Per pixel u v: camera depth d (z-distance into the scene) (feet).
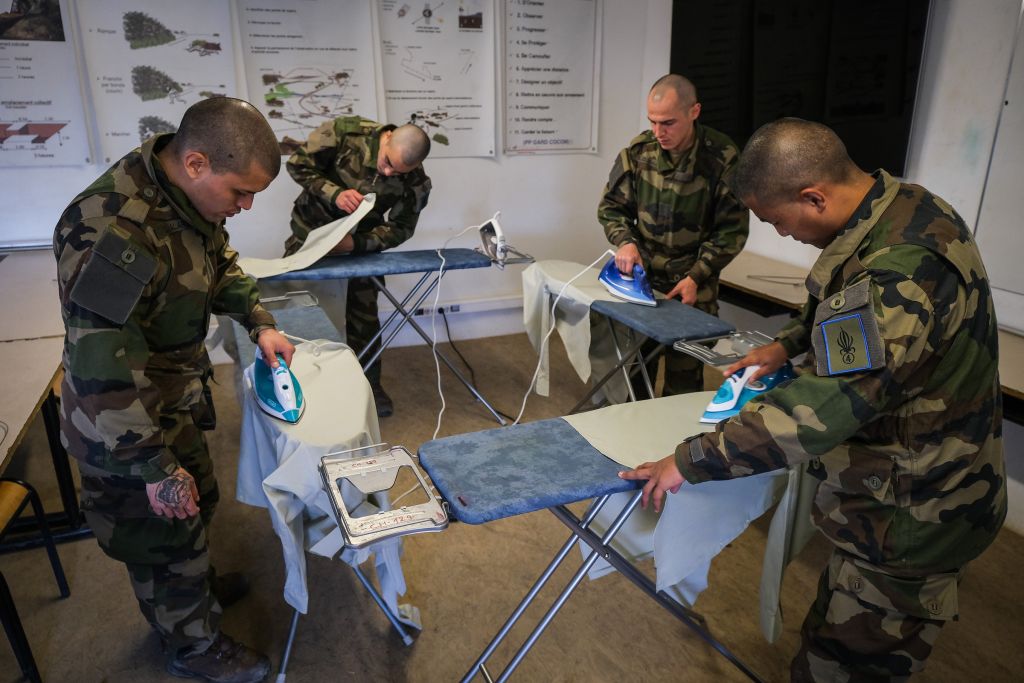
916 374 3.84
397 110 12.23
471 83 12.53
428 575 7.38
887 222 3.88
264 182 4.59
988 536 4.24
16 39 10.05
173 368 5.20
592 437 5.09
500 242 9.02
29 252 10.52
